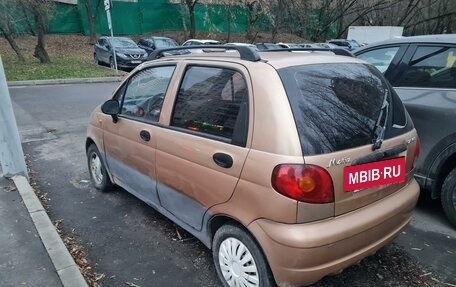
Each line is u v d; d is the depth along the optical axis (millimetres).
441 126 3525
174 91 2998
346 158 2227
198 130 2711
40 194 4367
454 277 2824
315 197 2109
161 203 3234
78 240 3391
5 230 3395
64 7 26359
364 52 4656
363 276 2830
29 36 23938
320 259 2146
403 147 2604
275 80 2289
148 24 29281
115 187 4469
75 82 13562
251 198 2268
